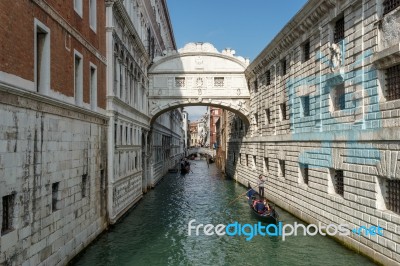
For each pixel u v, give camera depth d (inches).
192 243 560.1
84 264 454.9
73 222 450.3
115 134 660.7
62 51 415.8
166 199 987.3
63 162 416.8
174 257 496.4
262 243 554.3
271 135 880.9
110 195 622.8
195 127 6161.4
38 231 350.6
